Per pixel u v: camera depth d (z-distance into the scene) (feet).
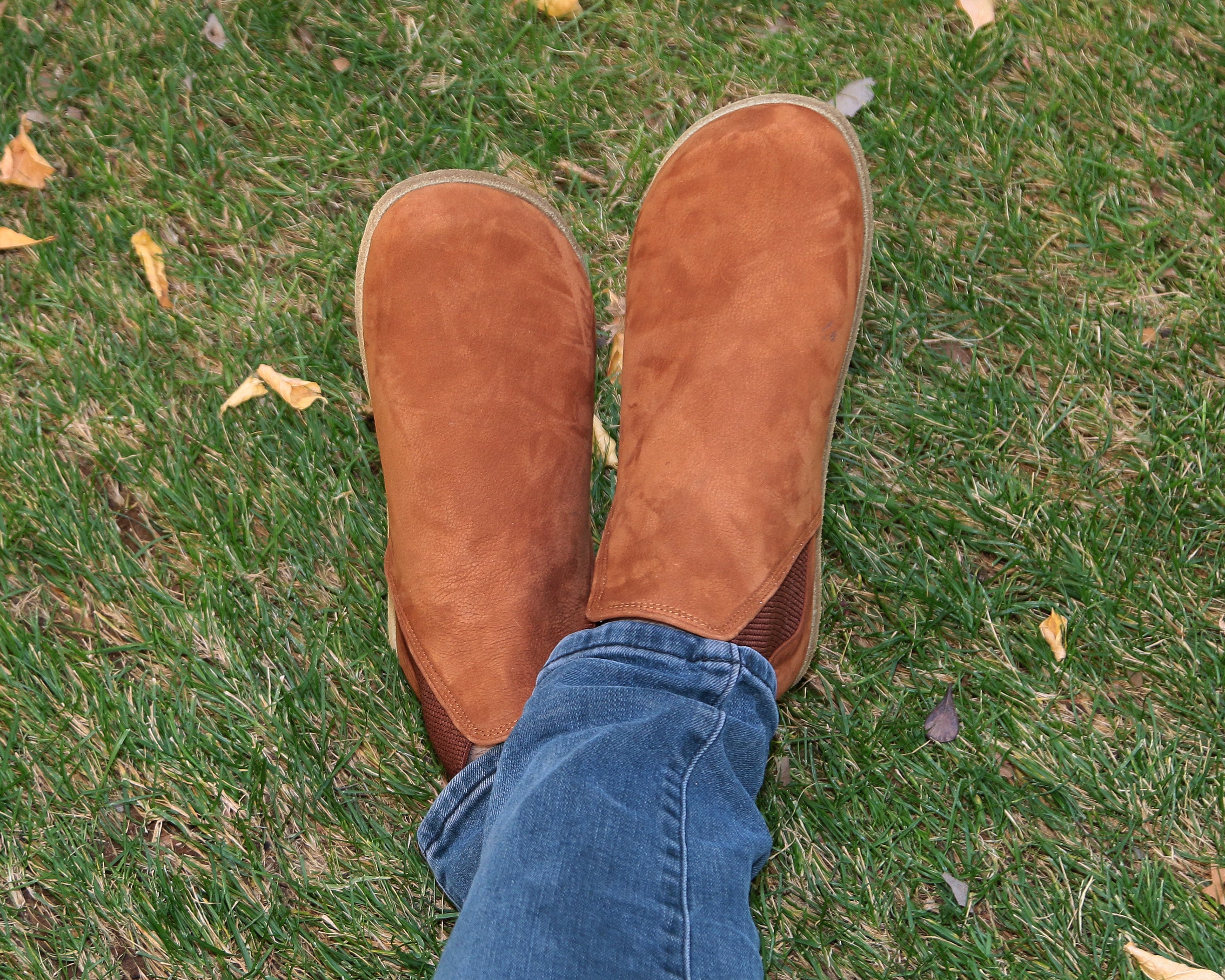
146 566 3.94
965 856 3.74
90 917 3.64
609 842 2.52
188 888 3.68
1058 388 4.10
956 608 3.91
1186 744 3.85
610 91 4.34
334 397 4.06
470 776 3.18
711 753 2.86
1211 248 4.19
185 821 3.73
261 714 3.81
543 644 3.53
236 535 3.92
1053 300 4.17
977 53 4.35
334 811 3.73
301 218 4.20
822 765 3.84
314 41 4.33
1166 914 3.68
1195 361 4.13
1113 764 3.81
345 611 3.91
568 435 3.76
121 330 4.09
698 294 3.67
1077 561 3.94
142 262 4.10
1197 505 4.01
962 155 4.27
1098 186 4.26
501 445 3.66
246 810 3.75
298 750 3.77
